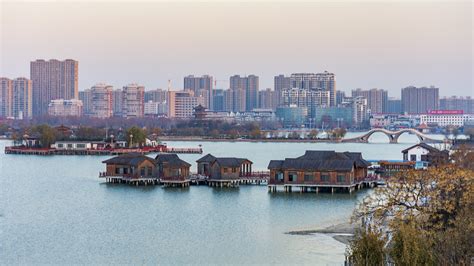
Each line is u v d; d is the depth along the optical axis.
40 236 128.38
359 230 90.38
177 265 108.62
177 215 151.75
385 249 75.94
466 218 82.50
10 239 125.62
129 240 125.69
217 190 192.50
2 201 171.88
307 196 180.50
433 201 90.50
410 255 71.31
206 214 153.25
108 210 158.00
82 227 137.38
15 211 156.12
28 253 115.31
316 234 131.38
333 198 177.00
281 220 146.00
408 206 92.25
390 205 94.62
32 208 160.62
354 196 180.12
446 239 79.75
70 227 137.12
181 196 180.38
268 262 110.50
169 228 136.88
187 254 115.50
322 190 191.25
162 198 176.75
